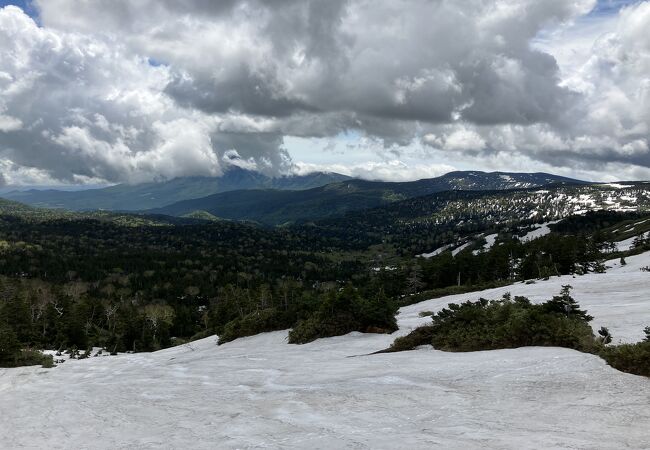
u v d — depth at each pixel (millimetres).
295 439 9180
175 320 130250
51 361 42969
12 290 141375
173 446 9562
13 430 12555
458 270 98250
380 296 35250
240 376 19766
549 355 16281
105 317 127625
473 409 10703
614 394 11023
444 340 23250
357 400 12414
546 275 65688
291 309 47312
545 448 7617
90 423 12594
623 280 46125
